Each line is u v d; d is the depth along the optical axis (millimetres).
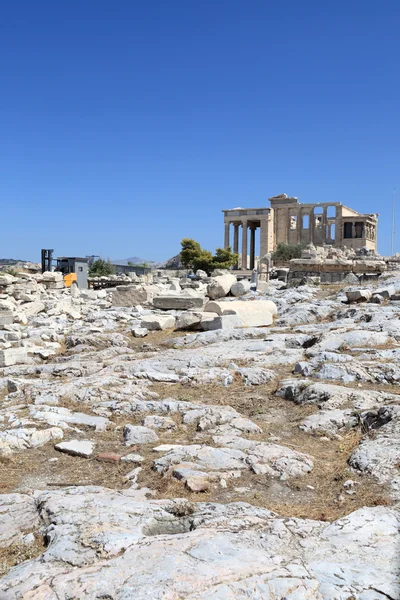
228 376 14023
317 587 5070
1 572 5805
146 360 16109
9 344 19750
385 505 7137
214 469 8609
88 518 6602
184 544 5824
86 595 4988
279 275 46219
